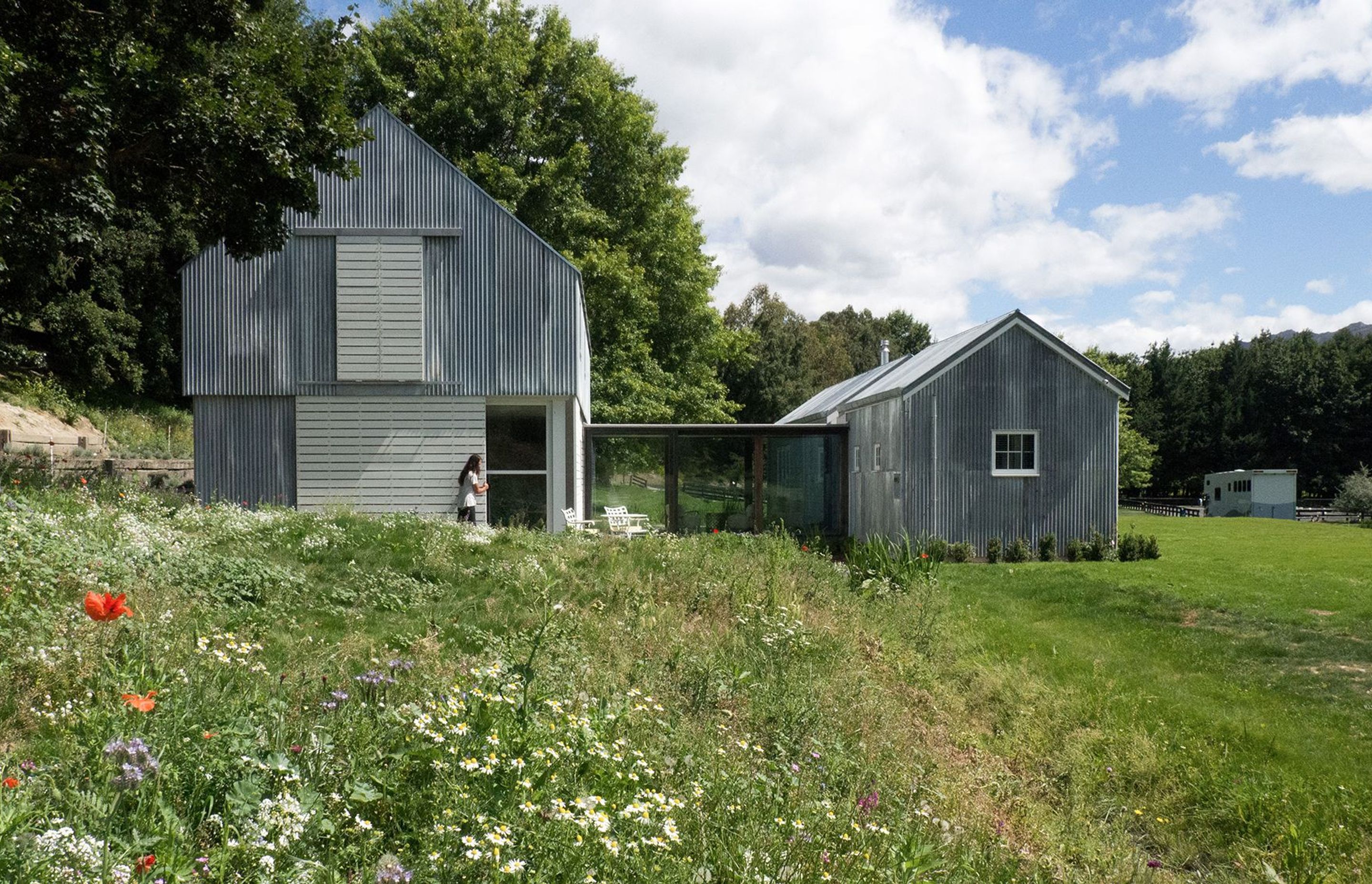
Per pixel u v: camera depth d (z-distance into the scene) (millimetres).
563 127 32562
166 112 13250
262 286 18000
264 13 16578
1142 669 10305
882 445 21297
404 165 18250
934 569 14969
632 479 22562
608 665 7633
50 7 12805
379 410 18234
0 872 2389
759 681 7867
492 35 31875
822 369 70375
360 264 18078
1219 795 7004
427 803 3652
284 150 14031
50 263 14352
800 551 15438
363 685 4930
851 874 4199
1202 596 14203
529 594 10180
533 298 18453
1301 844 6164
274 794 3410
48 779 3211
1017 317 20344
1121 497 65438
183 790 3309
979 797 6605
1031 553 20203
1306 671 10188
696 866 3820
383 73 30516
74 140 12289
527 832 3395
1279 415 63312
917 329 86188
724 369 62562
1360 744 7980
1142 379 69188
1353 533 27266
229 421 18094
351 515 13820
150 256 33625
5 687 4863
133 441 30109
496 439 18734
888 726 7520
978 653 10914
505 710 4504
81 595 7301
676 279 36875
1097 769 7523
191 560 9273
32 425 26031
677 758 5137
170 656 5109
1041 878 5402
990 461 20266
